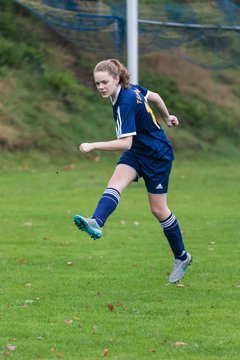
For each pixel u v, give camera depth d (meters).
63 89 58.72
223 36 54.66
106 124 57.56
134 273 19.78
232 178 44.94
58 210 31.97
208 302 16.64
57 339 13.88
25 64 59.28
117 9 53.19
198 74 67.56
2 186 39.97
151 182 16.66
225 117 64.69
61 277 19.30
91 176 45.19
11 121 52.97
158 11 51.12
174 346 13.46
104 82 15.87
